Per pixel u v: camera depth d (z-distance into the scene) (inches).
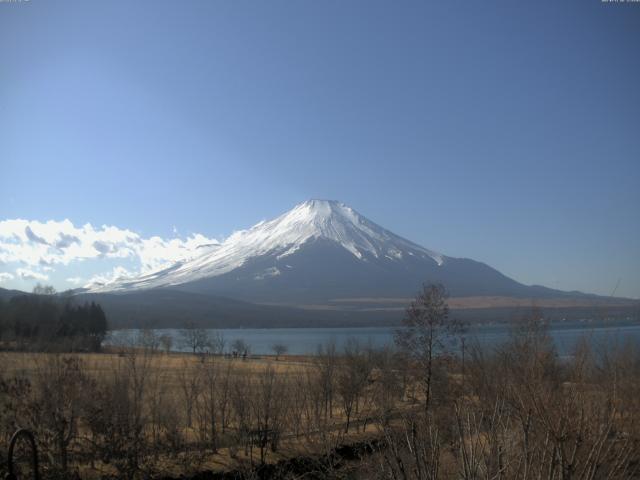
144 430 1421.0
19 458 1047.0
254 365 3198.8
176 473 1284.4
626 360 566.9
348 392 1844.2
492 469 472.4
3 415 1066.7
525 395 499.5
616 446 492.7
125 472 1178.0
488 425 551.2
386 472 546.9
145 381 1501.0
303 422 1768.0
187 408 1683.1
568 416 452.1
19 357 1277.1
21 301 3073.3
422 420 565.9
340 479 1047.0
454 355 1857.8
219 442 1536.7
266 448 1472.7
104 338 3388.3
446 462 553.9
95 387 1216.8
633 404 516.7
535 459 486.6
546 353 705.0
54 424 1086.4
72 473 1110.4
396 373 2036.2
